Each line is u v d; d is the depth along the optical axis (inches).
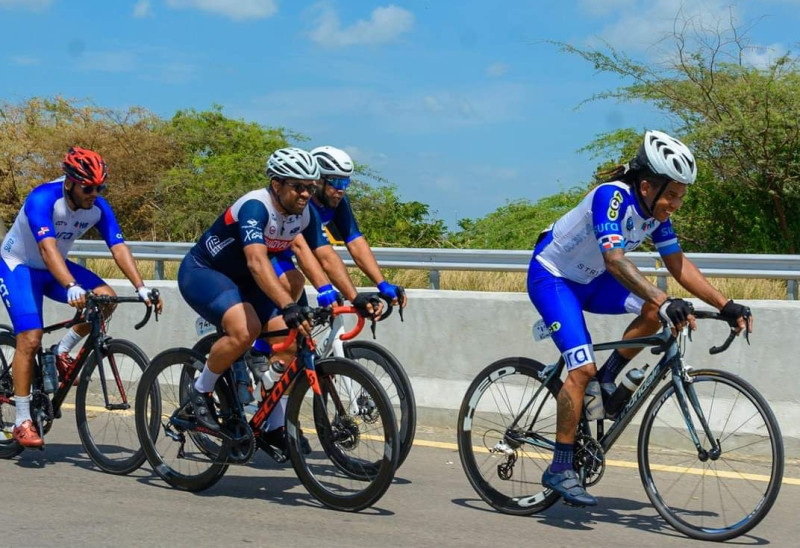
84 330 215.6
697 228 538.3
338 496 178.1
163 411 200.7
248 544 157.3
